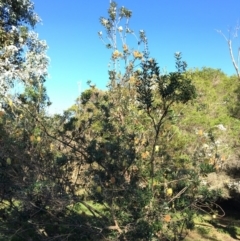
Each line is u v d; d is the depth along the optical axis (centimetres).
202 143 538
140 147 495
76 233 443
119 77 579
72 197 434
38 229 457
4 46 923
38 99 530
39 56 738
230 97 968
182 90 371
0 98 554
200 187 462
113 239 415
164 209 420
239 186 765
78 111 599
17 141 481
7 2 1102
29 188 409
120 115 540
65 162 443
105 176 442
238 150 765
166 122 507
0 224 493
